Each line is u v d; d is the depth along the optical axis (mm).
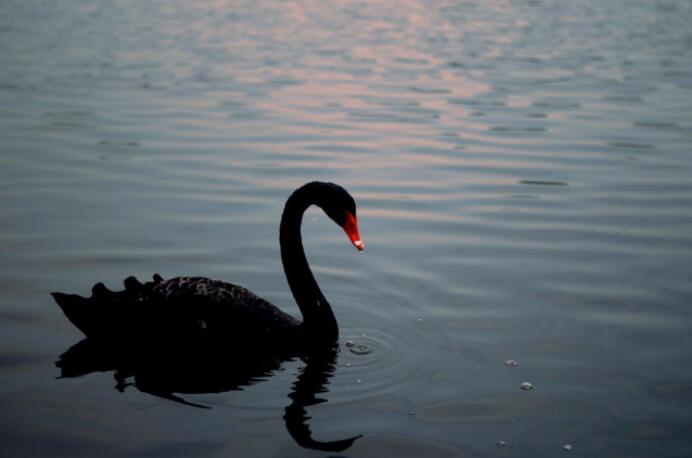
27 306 8289
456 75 20859
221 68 21375
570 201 11797
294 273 7703
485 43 25656
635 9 33781
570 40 26312
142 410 6430
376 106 17641
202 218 11000
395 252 10016
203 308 7383
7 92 18188
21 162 13281
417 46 25031
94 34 26047
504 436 6141
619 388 6859
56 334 7738
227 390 6785
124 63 21719
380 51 24109
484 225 10883
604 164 13570
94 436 6043
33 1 33219
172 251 9867
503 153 14258
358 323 8156
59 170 12930
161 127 15672
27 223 10633
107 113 16641
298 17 30766
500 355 7457
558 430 6230
